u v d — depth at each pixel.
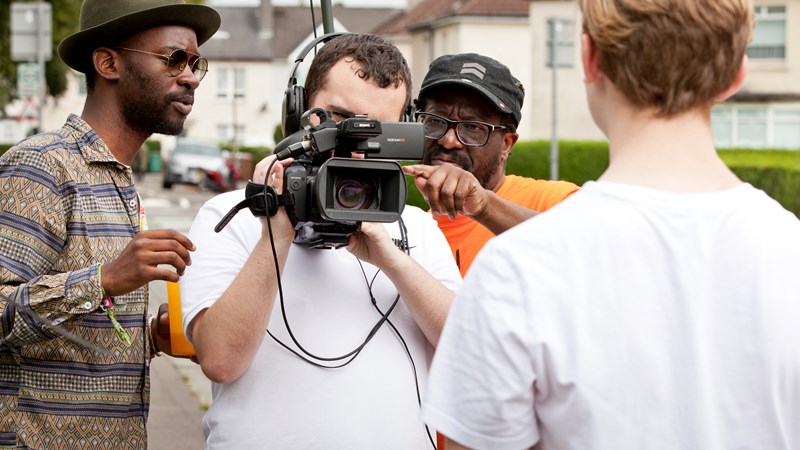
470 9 41.38
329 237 2.47
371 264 2.65
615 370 1.78
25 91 14.24
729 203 1.84
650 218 1.82
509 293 1.80
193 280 2.61
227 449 2.51
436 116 3.40
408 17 52.50
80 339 2.67
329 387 2.53
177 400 6.79
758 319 1.79
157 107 2.98
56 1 27.77
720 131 37.22
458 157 3.42
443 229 3.48
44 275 2.72
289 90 2.73
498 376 1.79
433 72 3.45
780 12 36.44
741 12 1.81
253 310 2.42
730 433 1.79
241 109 74.31
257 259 2.44
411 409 2.58
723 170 1.89
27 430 2.74
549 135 38.97
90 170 2.87
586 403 1.77
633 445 1.78
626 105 1.89
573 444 1.80
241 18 76.25
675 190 1.84
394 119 2.71
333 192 2.35
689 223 1.82
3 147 29.59
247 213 2.69
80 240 2.79
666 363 1.78
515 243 1.83
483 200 2.71
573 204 1.87
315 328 2.57
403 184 2.38
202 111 74.00
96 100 2.99
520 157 28.48
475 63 3.40
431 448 2.65
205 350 2.45
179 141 35.81
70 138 2.88
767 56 36.78
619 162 1.89
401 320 2.65
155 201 28.23
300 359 2.54
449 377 1.85
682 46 1.80
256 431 2.50
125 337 2.75
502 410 1.79
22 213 2.73
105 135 2.97
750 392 1.79
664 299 1.80
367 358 2.57
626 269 1.80
